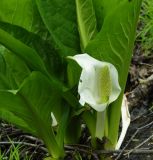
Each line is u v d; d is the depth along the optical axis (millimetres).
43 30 883
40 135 865
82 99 749
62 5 808
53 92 783
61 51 835
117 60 774
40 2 797
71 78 851
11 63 851
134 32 744
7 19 856
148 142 995
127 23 707
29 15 865
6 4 833
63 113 854
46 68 809
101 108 761
